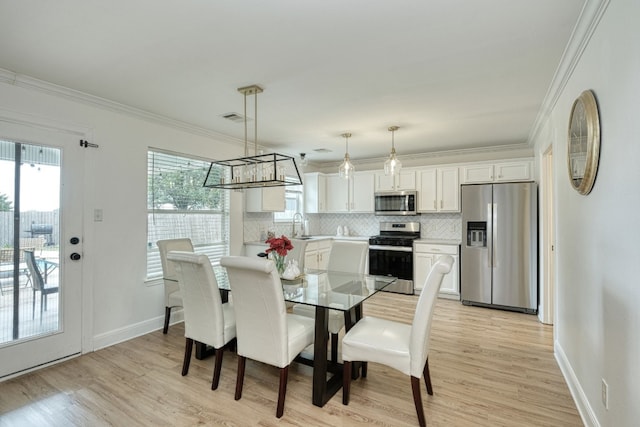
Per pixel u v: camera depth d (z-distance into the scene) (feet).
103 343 10.11
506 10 5.63
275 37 6.50
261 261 6.40
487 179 15.78
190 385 7.93
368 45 6.81
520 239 13.48
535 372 8.53
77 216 9.51
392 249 17.15
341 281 9.53
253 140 15.06
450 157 17.66
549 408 6.97
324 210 20.30
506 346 10.16
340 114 11.32
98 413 6.82
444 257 6.54
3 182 8.20
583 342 6.66
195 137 13.15
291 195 19.45
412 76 8.30
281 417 6.69
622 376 4.82
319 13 5.71
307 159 20.04
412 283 16.72
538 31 6.26
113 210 10.37
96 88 9.07
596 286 5.88
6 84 8.13
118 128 10.52
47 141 8.87
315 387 7.11
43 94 8.78
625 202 4.64
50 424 6.48
